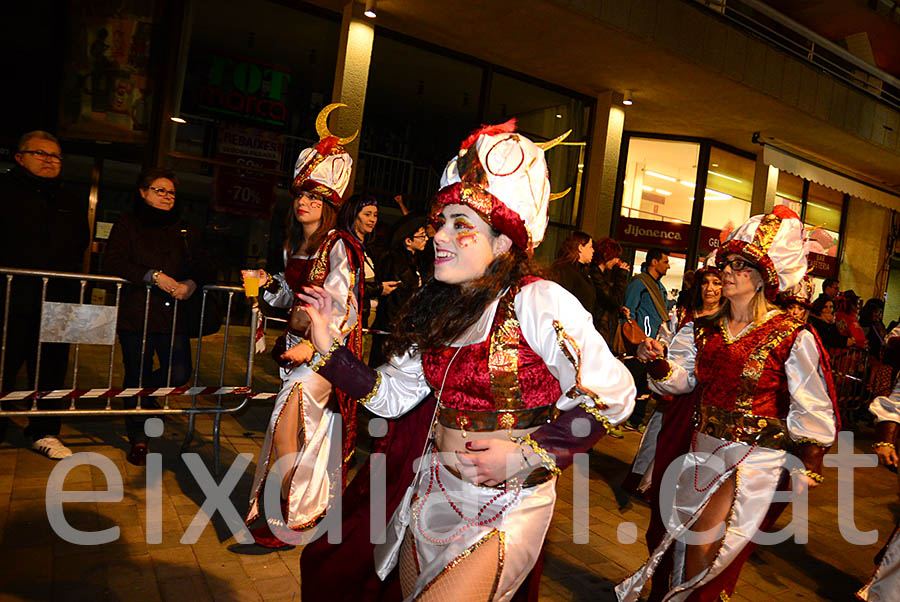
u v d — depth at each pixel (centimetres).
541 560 183
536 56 893
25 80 723
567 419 157
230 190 848
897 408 296
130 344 394
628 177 1220
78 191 921
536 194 165
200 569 283
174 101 786
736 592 338
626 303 645
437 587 160
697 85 933
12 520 305
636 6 782
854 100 1074
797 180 1409
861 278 1535
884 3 1122
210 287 405
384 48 870
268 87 849
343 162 322
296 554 308
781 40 1096
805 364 248
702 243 1212
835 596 347
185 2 772
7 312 358
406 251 518
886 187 1424
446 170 172
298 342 309
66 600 247
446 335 163
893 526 479
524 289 162
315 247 316
